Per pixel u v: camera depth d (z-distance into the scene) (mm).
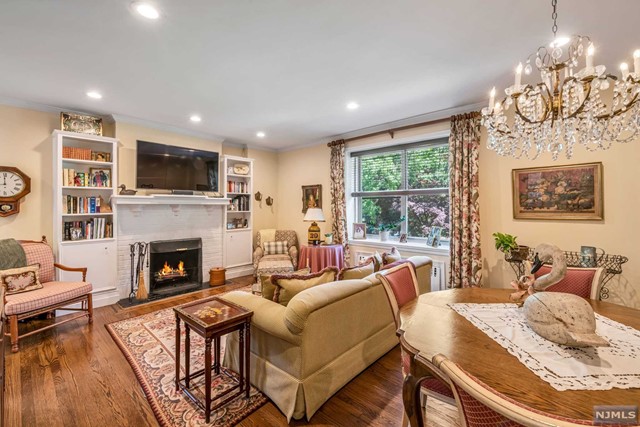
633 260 2637
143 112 3826
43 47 2252
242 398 1964
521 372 1051
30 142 3525
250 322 1985
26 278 2906
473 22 1956
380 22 1962
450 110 3707
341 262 4578
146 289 4066
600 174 2768
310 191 5582
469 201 3531
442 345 1259
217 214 5102
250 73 2711
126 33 2076
